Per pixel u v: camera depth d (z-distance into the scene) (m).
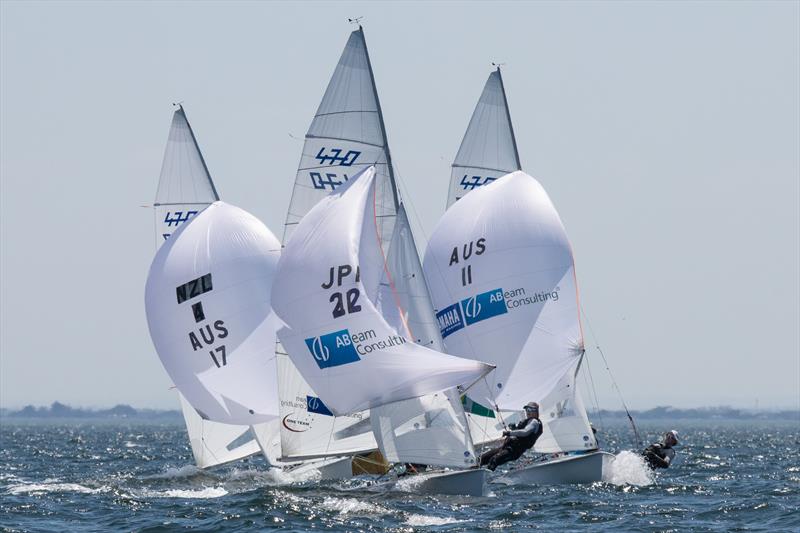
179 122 160.62
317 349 124.88
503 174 151.50
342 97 137.75
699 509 118.31
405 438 122.88
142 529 105.38
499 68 152.38
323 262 124.44
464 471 122.12
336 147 137.88
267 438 156.62
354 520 109.25
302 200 138.75
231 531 103.94
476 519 109.94
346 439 137.62
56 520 111.81
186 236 151.38
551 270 142.88
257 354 150.38
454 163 150.88
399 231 127.88
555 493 130.38
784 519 112.00
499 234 143.12
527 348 142.38
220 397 150.00
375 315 122.50
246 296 150.62
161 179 159.88
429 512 113.81
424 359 120.94
